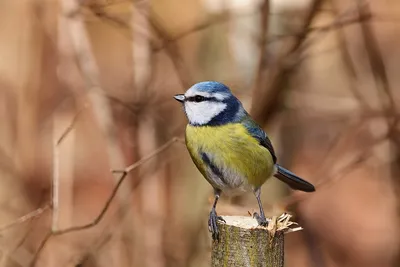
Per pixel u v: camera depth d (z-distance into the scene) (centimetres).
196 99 800
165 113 1198
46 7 1145
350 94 1303
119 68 1480
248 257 595
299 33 1005
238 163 798
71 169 1134
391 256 1268
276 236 599
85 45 1107
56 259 1012
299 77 1189
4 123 1110
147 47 1087
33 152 1127
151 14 1080
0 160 1091
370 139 1240
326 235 1487
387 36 1705
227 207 991
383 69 1113
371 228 1498
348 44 1214
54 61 1209
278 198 1062
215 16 1101
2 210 1044
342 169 1144
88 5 985
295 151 1197
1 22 1120
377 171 1430
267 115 1060
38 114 1163
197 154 809
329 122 1381
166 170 1177
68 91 1185
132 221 1073
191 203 1128
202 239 1093
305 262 1231
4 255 935
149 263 1058
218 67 1106
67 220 1077
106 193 1417
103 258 1034
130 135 1169
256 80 1034
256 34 1081
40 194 1122
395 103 1153
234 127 796
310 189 934
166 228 1116
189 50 1202
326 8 1106
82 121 1362
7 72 1115
